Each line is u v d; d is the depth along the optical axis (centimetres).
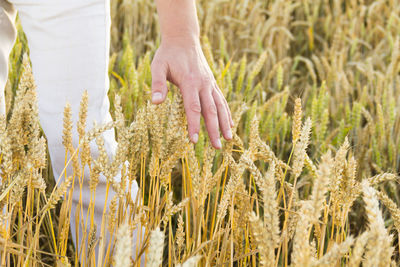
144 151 121
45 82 131
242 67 264
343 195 109
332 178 106
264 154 123
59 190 106
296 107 116
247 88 259
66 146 113
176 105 126
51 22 127
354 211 204
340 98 310
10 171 105
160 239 76
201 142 179
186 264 74
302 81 379
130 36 396
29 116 109
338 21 494
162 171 120
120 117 112
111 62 268
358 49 469
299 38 488
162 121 125
